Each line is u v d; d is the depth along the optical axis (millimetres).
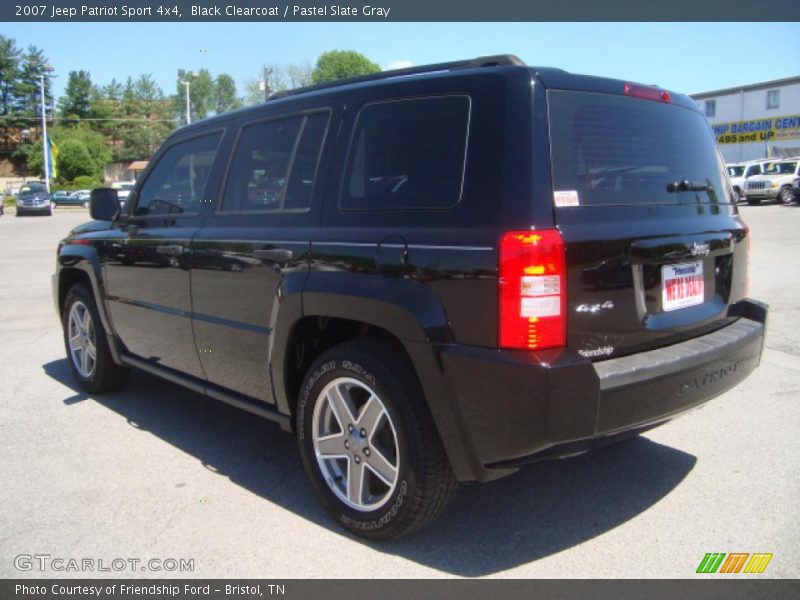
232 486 3645
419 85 3014
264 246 3410
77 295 5184
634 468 3746
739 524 3125
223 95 96875
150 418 4742
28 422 4664
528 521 3203
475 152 2713
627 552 2922
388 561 2891
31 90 90250
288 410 3428
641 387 2658
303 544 3043
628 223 2795
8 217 36094
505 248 2490
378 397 2883
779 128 37500
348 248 3000
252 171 3758
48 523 3258
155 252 4238
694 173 3324
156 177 4566
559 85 2781
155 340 4395
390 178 3002
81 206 50969
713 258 3268
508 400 2490
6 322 8156
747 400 4758
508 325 2480
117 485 3664
